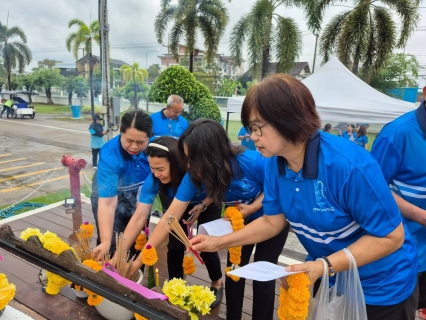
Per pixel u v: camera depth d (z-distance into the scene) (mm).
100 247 1641
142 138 1766
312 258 1264
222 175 1408
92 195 2371
